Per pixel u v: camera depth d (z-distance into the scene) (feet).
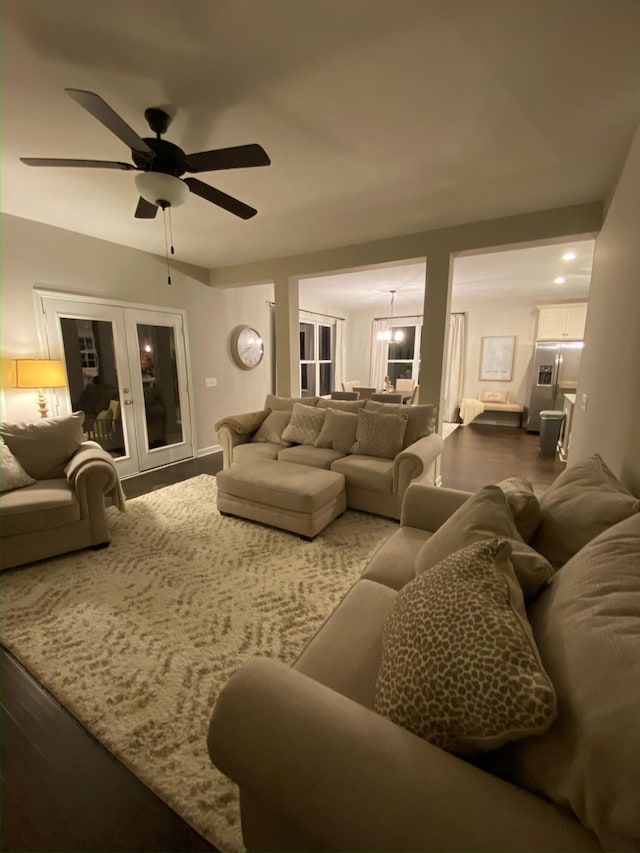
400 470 9.56
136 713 4.56
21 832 3.50
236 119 6.26
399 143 6.95
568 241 10.21
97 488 8.38
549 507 4.50
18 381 10.05
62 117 6.17
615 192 7.76
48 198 9.25
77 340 12.07
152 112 6.01
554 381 21.53
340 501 10.03
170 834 3.45
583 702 1.86
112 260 12.73
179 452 15.87
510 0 4.18
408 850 1.76
